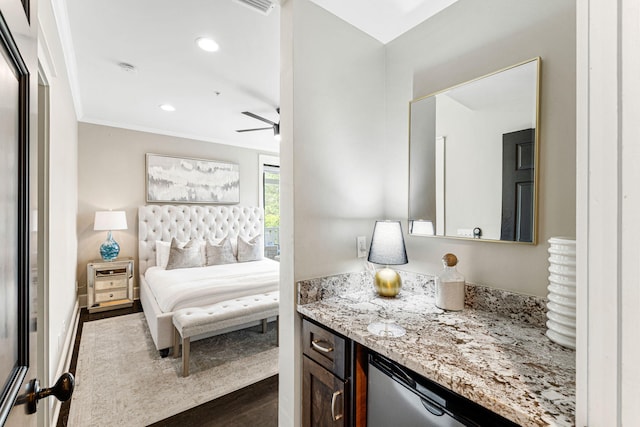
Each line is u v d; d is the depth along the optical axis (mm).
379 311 1368
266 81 2832
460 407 821
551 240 1073
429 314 1328
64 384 726
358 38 1729
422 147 1641
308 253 1520
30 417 667
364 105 1755
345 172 1668
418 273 1690
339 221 1643
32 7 747
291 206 1479
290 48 1470
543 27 1217
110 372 2320
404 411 974
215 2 1766
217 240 4852
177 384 2180
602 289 459
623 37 432
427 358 923
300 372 1488
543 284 1211
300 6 1493
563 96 1163
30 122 683
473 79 1429
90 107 3537
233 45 2223
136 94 3139
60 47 2033
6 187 566
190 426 1766
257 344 2877
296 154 1476
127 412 1870
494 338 1075
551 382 792
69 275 2904
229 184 5125
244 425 1780
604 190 457
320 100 1562
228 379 2256
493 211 1353
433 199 1594
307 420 1411
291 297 1491
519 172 1273
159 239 4371
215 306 2695
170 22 1950
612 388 443
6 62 566
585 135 487
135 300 4215
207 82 2852
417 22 1671
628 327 424
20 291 634
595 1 470
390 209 1827
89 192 3986
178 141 4684
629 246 425
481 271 1415
